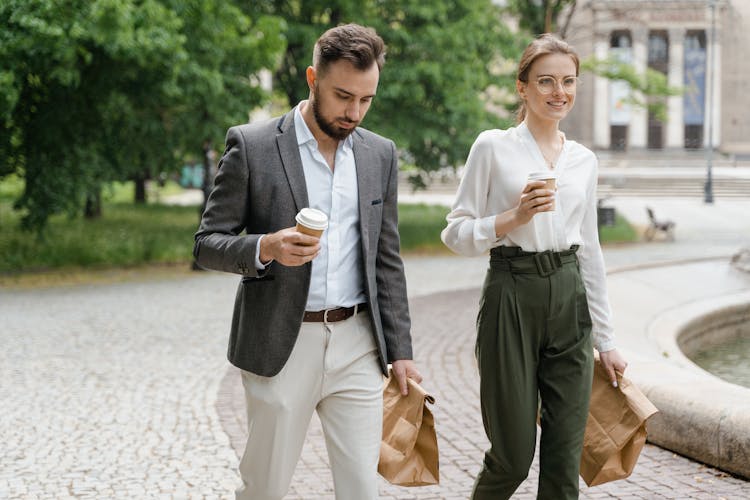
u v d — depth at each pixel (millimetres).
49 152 18156
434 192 50000
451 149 24062
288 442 3117
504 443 3428
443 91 23250
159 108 18891
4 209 30500
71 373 8680
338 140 2984
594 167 3514
